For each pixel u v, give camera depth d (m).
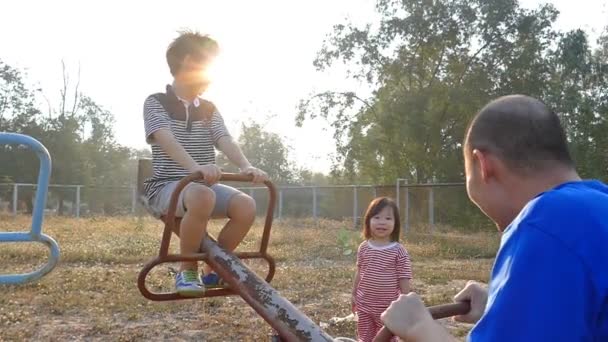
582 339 1.41
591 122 28.34
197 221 2.80
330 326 6.88
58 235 17.62
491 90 30.66
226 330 6.70
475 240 18.97
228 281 2.70
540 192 1.66
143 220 24.66
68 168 46.88
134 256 12.89
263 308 2.54
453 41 31.19
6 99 46.94
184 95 3.24
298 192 29.70
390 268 4.89
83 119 51.72
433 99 30.61
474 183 1.77
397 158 31.61
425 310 1.73
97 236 17.50
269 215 3.05
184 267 2.93
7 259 11.80
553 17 30.98
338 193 28.72
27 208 36.22
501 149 1.69
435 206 26.89
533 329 1.42
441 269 12.40
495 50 30.89
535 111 1.69
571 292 1.42
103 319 7.07
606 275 1.43
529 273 1.46
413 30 31.34
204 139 3.28
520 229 1.54
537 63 30.89
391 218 4.98
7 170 44.81
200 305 7.89
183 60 3.18
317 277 10.48
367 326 4.91
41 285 8.92
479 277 11.30
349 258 14.04
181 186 2.73
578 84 31.27
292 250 14.95
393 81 32.75
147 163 3.27
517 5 30.83
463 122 30.69
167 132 3.05
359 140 33.16
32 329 6.54
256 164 53.34
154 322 7.05
